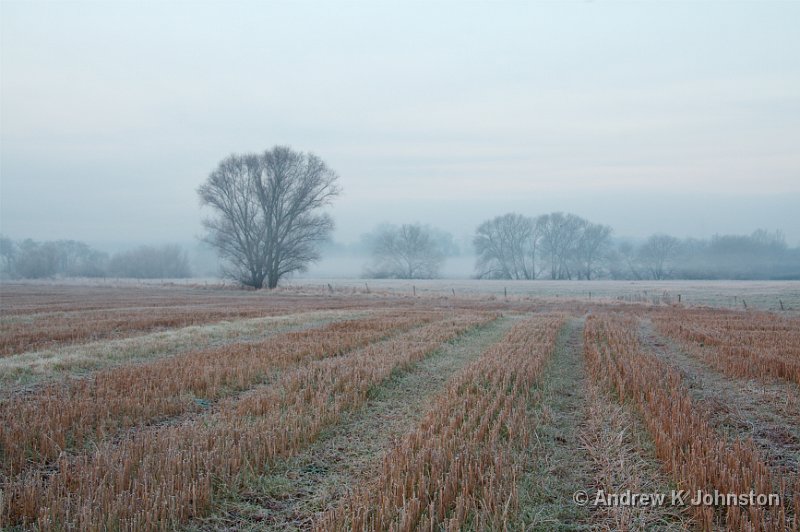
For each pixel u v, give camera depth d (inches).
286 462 284.4
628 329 838.5
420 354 593.6
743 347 632.4
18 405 370.6
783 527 201.3
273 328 870.4
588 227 4431.6
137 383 439.5
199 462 263.9
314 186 2352.4
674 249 4530.0
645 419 339.9
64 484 240.8
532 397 412.8
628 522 223.0
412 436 305.1
